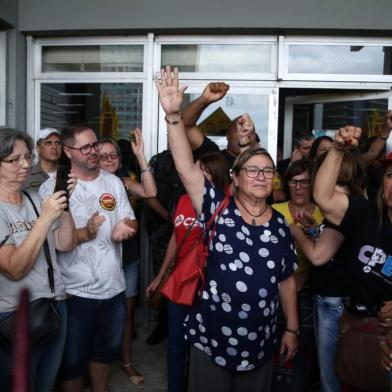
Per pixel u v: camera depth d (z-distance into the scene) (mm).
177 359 2830
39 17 4535
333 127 5117
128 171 4137
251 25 4375
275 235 2111
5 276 1996
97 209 2605
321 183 2016
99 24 4484
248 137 3301
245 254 2045
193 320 2219
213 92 2568
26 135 2123
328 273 2471
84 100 4824
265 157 2111
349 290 2318
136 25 4461
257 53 4660
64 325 2350
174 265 2586
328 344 2502
